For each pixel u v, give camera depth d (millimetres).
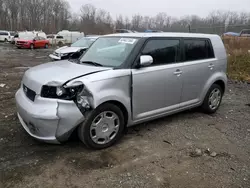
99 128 3547
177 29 32594
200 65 4797
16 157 3367
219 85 5395
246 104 6238
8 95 6473
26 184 2844
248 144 4000
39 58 18688
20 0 71000
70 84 3258
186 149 3744
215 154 3607
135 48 3922
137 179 2990
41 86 3338
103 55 4195
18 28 69625
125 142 3887
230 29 20125
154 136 4141
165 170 3191
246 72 10531
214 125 4746
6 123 4484
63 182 2900
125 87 3701
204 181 2998
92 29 54469
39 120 3215
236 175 3137
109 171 3127
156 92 4125
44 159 3340
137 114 3955
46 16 73000
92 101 3330
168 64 4285
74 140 3869
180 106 4621
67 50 11672
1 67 12734
